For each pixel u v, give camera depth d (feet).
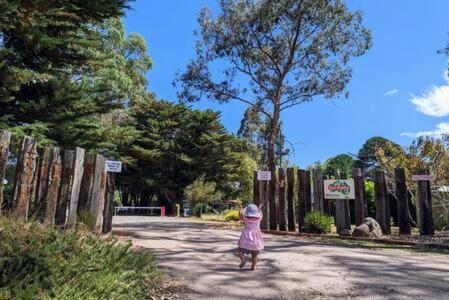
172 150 126.82
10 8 30.01
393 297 19.62
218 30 68.95
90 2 38.47
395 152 66.90
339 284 21.85
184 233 45.80
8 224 20.40
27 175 29.43
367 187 64.95
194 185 111.24
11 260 15.23
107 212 37.40
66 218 31.76
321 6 63.52
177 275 22.77
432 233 48.14
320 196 53.06
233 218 81.25
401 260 29.99
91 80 79.92
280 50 67.82
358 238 45.11
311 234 49.16
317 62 69.31
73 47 41.75
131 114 125.08
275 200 55.72
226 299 18.80
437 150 61.93
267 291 20.25
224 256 29.35
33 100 43.01
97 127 50.96
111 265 18.56
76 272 16.35
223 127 133.90
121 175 126.82
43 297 13.70
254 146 149.18
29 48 39.24
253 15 65.92
